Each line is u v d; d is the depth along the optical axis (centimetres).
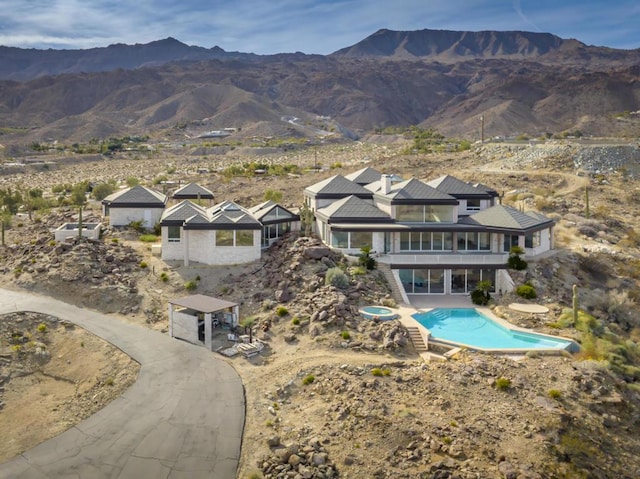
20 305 4825
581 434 3212
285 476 2773
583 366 3838
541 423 3195
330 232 5894
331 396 3444
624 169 10450
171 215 5903
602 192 9300
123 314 4872
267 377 3759
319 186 7194
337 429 3112
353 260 5534
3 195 9469
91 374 3953
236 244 5750
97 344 4256
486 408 3325
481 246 6072
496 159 12069
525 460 2898
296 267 5281
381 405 3284
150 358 4044
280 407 3406
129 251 5950
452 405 3338
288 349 4184
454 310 5056
